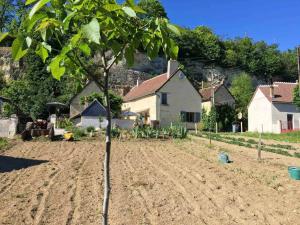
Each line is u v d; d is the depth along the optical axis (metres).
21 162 16.47
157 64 64.62
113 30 2.81
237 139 29.89
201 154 19.62
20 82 43.25
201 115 44.59
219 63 76.19
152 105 43.50
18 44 2.48
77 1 2.48
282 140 31.61
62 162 16.58
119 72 61.03
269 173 13.78
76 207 9.16
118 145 24.66
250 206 9.44
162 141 28.53
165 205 9.45
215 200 9.96
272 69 80.56
